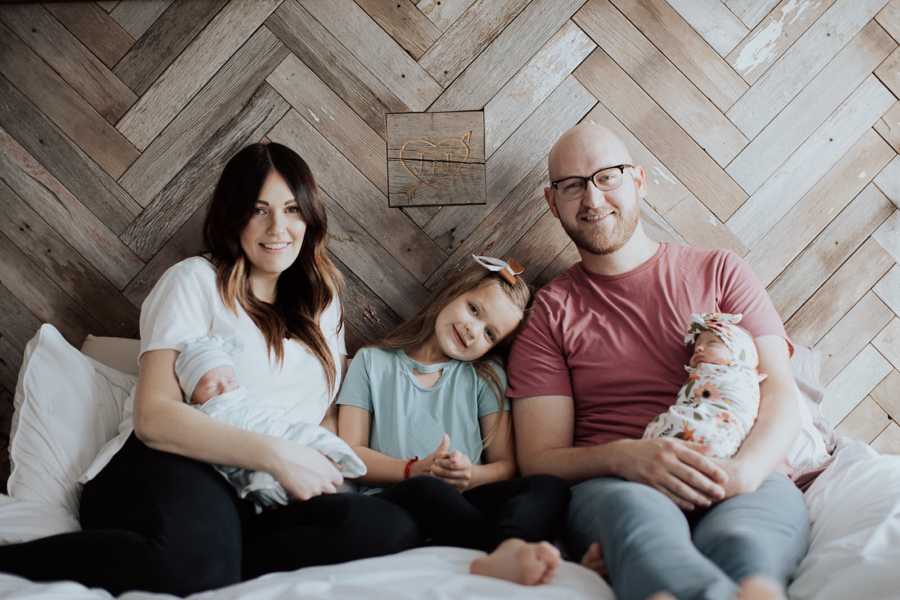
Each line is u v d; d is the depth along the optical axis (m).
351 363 1.92
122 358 1.97
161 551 1.27
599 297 1.87
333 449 1.53
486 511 1.51
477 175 2.14
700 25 2.11
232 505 1.42
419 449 1.81
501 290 1.88
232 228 1.69
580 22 2.12
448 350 1.86
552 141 2.14
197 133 2.15
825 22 2.10
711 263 1.85
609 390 1.79
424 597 1.08
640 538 1.17
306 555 1.37
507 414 1.85
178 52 2.14
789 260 2.13
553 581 1.18
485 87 2.14
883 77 2.10
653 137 2.13
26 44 2.15
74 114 2.15
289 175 1.70
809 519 1.49
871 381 2.12
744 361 1.59
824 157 2.12
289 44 2.14
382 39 2.14
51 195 2.16
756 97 2.11
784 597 1.10
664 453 1.45
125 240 2.16
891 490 1.43
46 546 1.28
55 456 1.59
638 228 1.91
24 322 2.16
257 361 1.64
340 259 2.17
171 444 1.44
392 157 2.14
